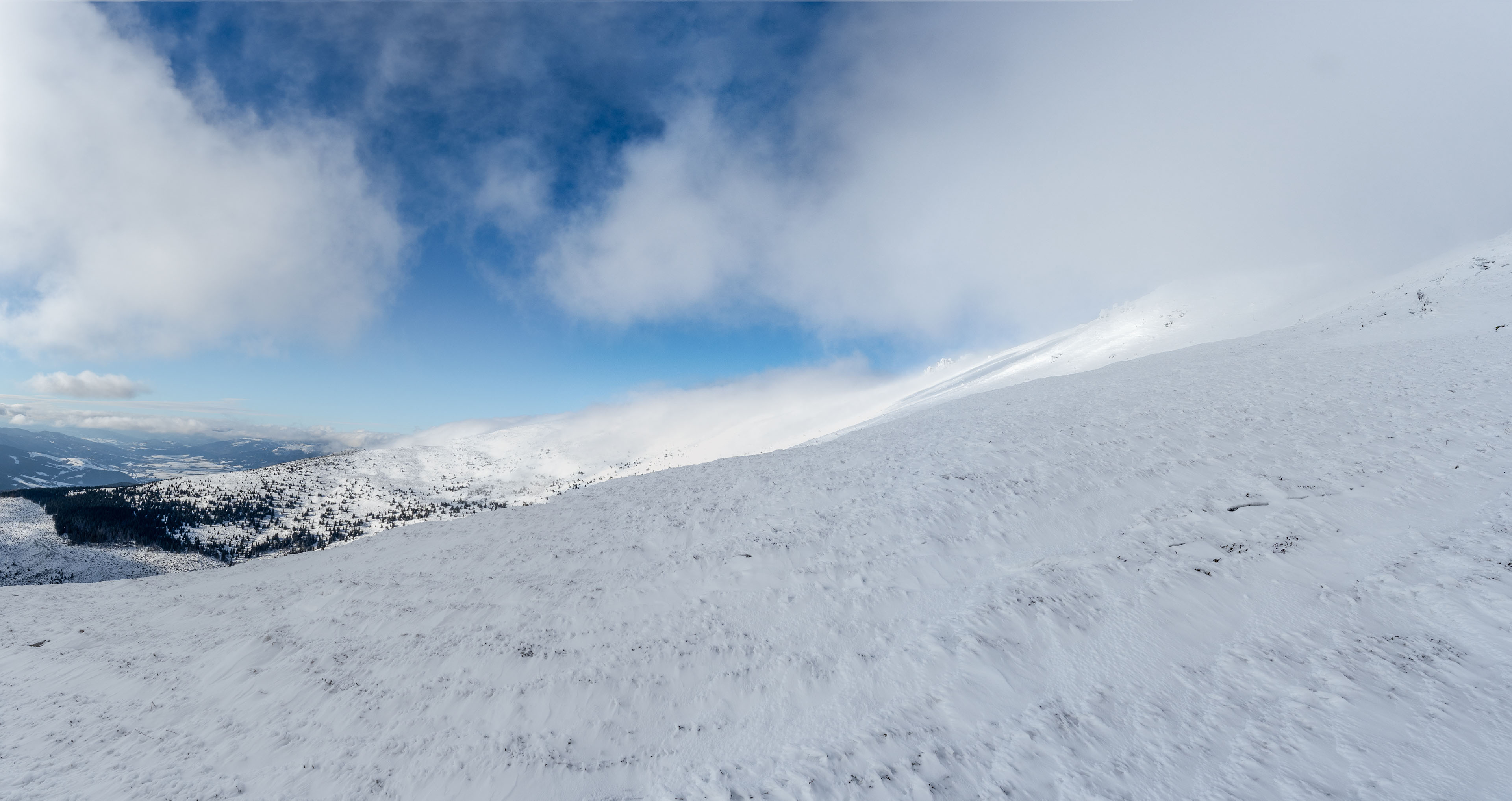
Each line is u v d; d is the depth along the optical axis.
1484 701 6.55
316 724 10.41
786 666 10.36
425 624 14.15
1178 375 30.00
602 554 17.77
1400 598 8.84
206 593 20.33
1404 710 6.66
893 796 6.82
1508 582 8.45
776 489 21.69
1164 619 9.55
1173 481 15.67
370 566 20.23
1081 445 19.62
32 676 13.85
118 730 10.91
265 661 13.22
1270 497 13.59
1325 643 8.19
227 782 9.02
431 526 26.03
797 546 15.59
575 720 9.68
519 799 8.07
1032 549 13.48
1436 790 5.60
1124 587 10.66
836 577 13.63
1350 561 10.28
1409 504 11.97
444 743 9.46
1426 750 6.07
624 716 9.65
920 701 8.65
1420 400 18.31
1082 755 6.94
